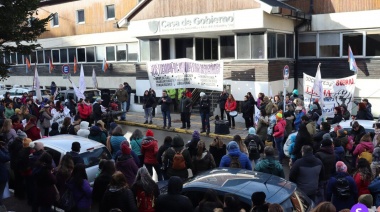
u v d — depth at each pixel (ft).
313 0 72.38
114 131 35.96
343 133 36.60
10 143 34.09
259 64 66.90
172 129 63.98
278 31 69.31
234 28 67.10
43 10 109.81
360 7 67.97
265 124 46.19
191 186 23.77
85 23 101.14
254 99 66.54
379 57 66.95
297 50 75.05
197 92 77.56
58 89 102.83
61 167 26.58
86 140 36.47
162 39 78.48
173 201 20.74
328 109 57.67
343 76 71.00
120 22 80.38
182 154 30.55
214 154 33.73
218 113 72.08
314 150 35.32
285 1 75.15
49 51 112.37
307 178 27.40
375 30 67.31
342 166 25.45
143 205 22.63
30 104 59.52
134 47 92.79
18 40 40.22
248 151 36.40
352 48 69.97
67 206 24.58
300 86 75.51
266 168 28.02
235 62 69.56
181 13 72.33
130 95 82.28
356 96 69.26
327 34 72.23
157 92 80.02
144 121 71.36
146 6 76.74
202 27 70.08
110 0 95.30
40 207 27.35
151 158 34.88
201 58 79.71
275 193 21.99
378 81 67.15
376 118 67.00
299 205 22.04
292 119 47.16
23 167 30.17
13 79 124.88
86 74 103.04
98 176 24.80
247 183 23.31
